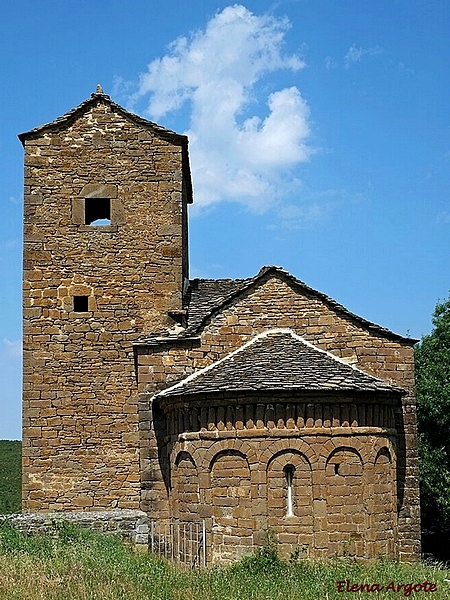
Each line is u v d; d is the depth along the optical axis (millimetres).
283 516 17859
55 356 23156
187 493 18891
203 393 18469
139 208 23953
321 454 18047
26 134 23875
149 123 24203
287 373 18703
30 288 23359
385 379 21172
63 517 19984
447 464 30922
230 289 25359
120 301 23516
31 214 23656
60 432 22828
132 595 14000
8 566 15562
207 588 14844
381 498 18781
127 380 23172
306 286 21484
